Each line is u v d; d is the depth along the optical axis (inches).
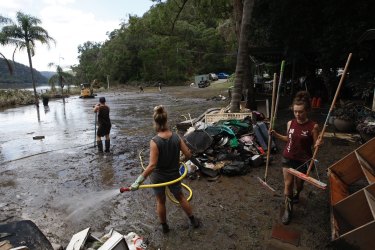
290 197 167.5
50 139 452.1
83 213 195.2
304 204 190.5
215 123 344.5
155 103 1043.9
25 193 233.3
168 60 2719.0
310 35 575.8
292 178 165.0
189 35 2984.7
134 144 386.9
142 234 166.6
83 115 776.9
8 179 268.1
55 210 201.8
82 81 3351.4
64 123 632.4
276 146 309.3
